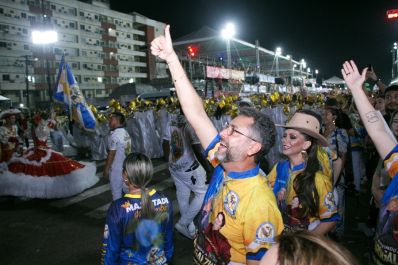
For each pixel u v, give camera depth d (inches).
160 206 108.2
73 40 2805.1
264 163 357.1
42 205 261.3
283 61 1567.4
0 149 280.4
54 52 2650.1
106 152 456.1
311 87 1451.8
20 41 2433.6
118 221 101.9
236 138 70.8
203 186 179.8
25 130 615.8
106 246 103.9
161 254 110.0
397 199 73.6
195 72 919.0
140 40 3452.3
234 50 1228.5
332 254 36.2
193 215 183.3
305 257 36.3
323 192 93.7
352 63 88.8
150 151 443.5
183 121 178.1
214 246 72.3
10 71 2381.9
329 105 192.4
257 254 66.2
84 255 178.1
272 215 68.0
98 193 289.7
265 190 70.1
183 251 179.9
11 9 2375.7
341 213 162.2
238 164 72.1
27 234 206.4
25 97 2479.1
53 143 512.1
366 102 85.0
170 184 312.5
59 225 220.4
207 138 85.4
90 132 371.6
